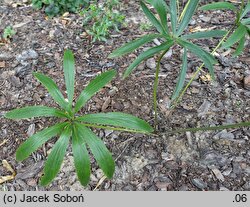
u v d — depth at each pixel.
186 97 0.62
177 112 0.60
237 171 0.53
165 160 0.55
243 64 0.67
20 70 0.69
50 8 0.79
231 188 0.51
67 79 0.48
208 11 0.80
